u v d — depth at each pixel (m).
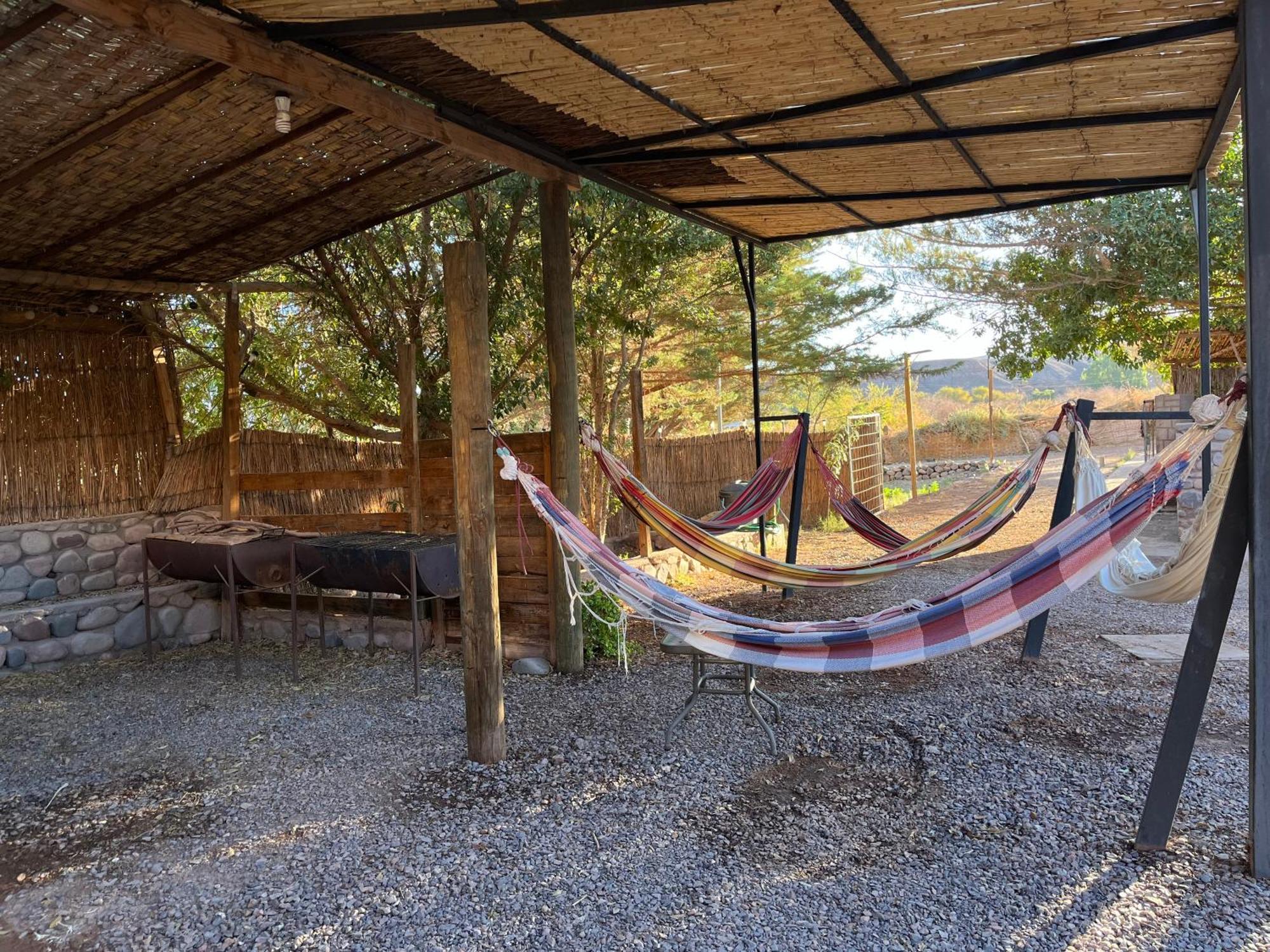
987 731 4.00
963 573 7.95
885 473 17.80
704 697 4.68
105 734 4.52
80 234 5.29
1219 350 11.68
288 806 3.55
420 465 6.11
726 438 10.98
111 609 6.14
